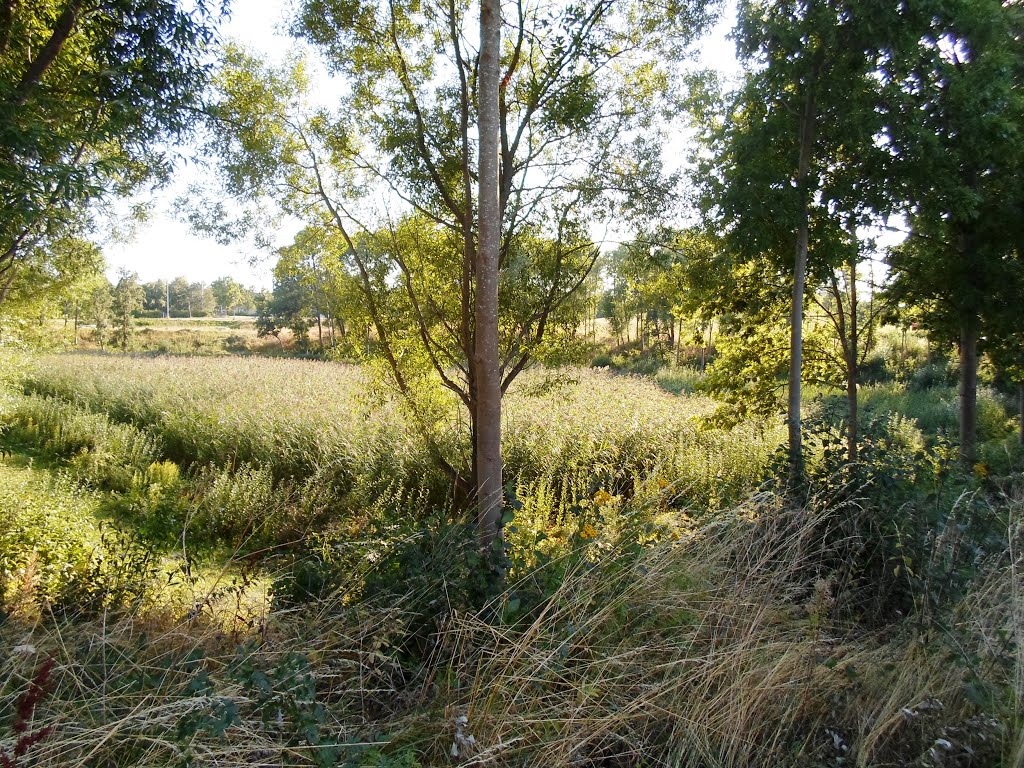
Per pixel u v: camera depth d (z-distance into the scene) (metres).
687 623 3.63
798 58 6.43
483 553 4.10
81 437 14.31
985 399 16.11
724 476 9.10
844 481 4.79
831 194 6.93
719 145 7.51
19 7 6.24
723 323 8.98
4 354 11.94
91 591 4.66
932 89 6.84
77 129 6.03
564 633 3.46
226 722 2.54
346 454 10.95
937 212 6.96
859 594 4.14
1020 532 4.29
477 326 5.59
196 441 13.47
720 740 2.97
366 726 3.21
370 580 4.19
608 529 4.54
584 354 8.05
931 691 3.15
